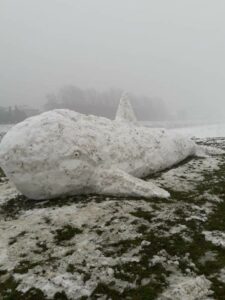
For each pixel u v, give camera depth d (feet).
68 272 15.97
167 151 34.83
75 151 25.25
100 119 31.14
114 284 14.90
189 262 16.21
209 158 39.75
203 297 13.64
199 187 27.78
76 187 26.08
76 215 22.35
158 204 23.67
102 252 17.58
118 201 24.16
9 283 15.58
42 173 24.80
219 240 17.99
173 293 13.87
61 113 27.86
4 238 20.17
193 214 21.68
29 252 18.26
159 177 31.27
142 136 32.96
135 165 29.91
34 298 14.37
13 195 29.01
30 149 24.45
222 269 15.48
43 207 24.81
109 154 27.78
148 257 16.78
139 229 19.81
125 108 39.47
